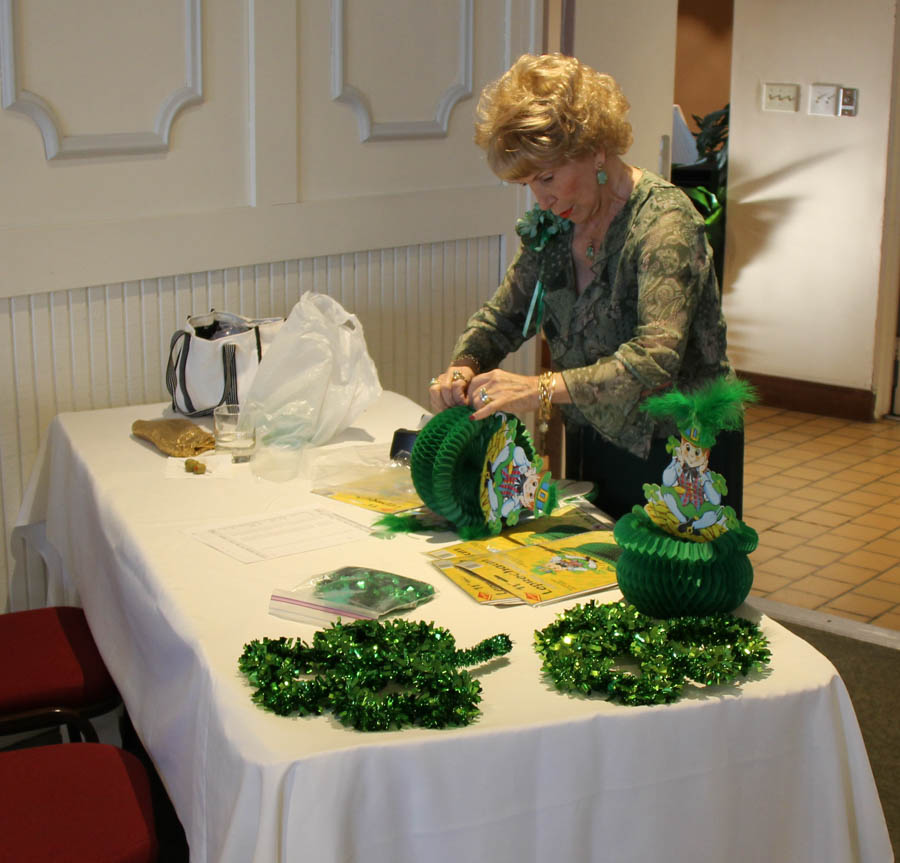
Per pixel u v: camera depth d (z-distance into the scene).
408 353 3.42
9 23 2.45
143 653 1.77
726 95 6.01
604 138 1.86
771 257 5.64
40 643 2.21
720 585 1.54
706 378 2.06
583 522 1.98
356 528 1.96
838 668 3.11
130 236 2.73
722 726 1.39
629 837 1.38
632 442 1.97
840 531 4.20
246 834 1.26
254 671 1.41
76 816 1.58
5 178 2.53
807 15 5.26
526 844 1.34
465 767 1.30
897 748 2.68
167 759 1.58
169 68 2.73
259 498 2.11
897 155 5.22
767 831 1.46
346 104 3.08
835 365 5.59
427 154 3.31
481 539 1.89
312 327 2.41
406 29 3.17
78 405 2.77
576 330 2.09
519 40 3.42
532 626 1.58
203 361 2.56
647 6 3.78
